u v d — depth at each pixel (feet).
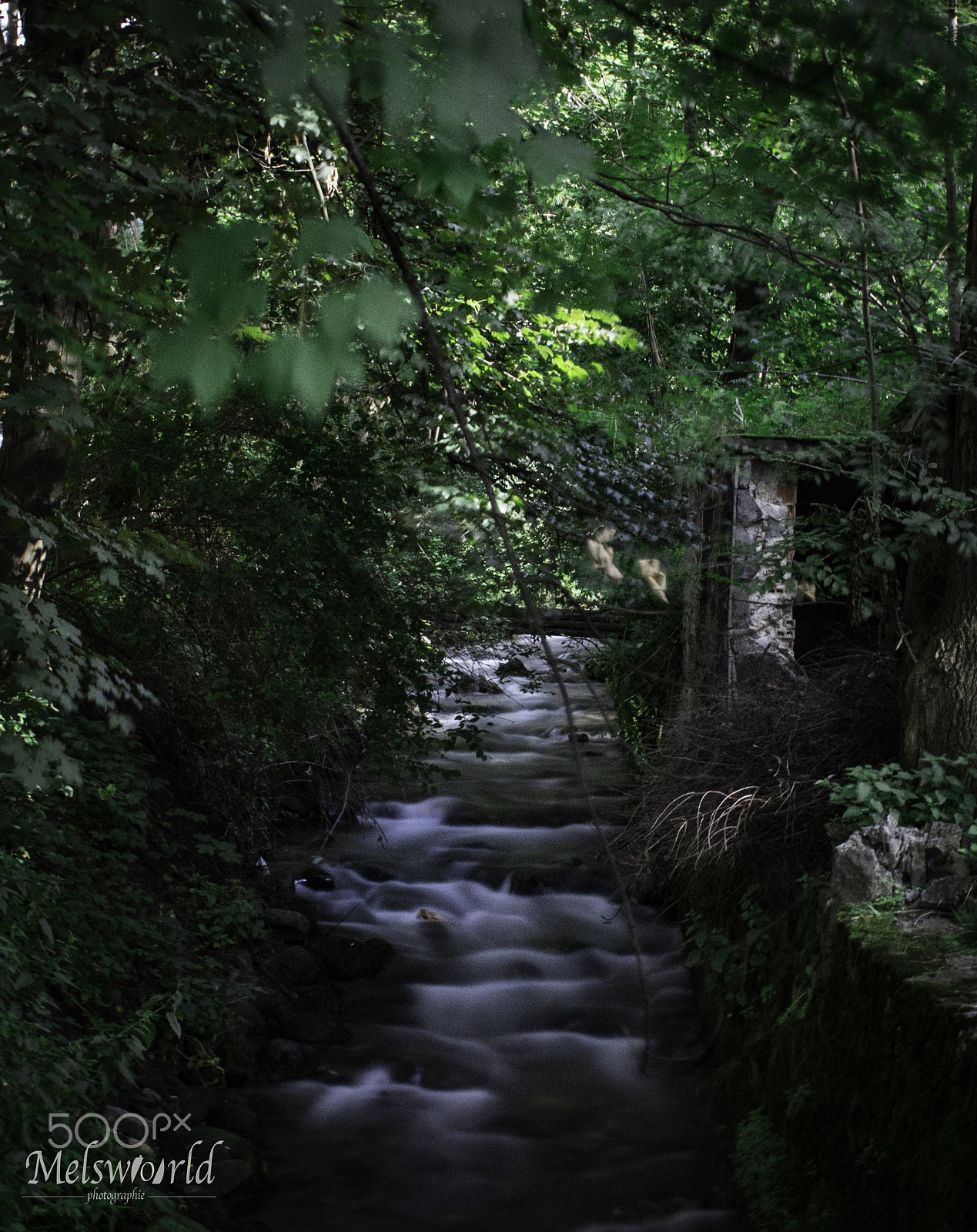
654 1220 16.05
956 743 16.93
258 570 21.56
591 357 18.47
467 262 9.38
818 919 17.08
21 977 14.43
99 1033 16.02
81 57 8.25
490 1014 23.03
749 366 27.71
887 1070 13.46
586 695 46.73
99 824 21.27
